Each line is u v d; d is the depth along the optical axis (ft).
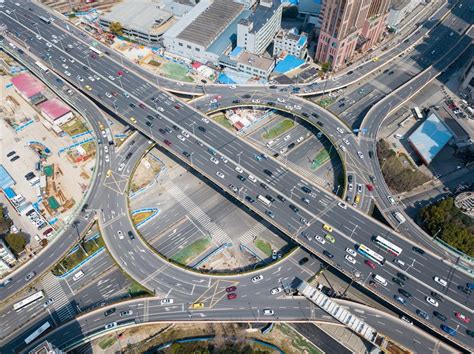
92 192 625.41
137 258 544.62
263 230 607.37
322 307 488.85
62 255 554.05
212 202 642.63
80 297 524.93
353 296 532.32
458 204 621.31
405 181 636.48
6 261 545.03
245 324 506.89
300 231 554.46
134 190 652.48
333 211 581.53
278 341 493.77
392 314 501.97
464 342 453.17
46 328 487.61
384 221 602.03
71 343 469.57
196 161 639.76
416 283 503.61
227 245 586.45
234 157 649.61
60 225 602.44
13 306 514.27
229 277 526.98
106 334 493.77
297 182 618.44
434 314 476.54
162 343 490.08
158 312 494.18
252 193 599.16
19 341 481.87
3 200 640.99
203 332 501.15
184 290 513.86
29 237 587.68
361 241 545.44
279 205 585.22
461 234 541.75
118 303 502.38
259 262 567.18
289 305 501.56
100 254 567.59
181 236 597.93
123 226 581.53
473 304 485.97
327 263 541.34
